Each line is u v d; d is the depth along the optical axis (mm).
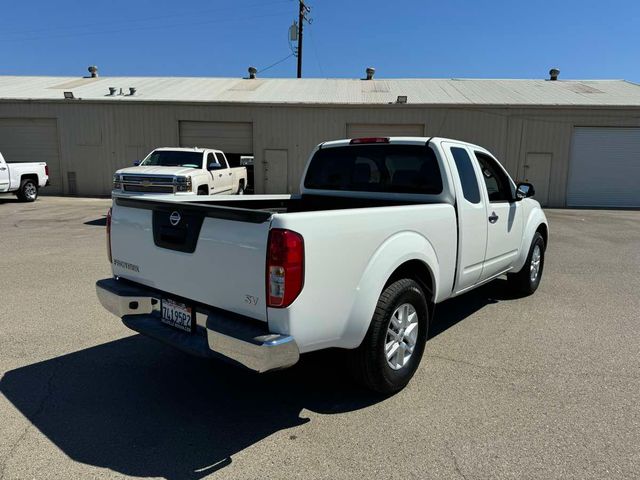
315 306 2850
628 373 3949
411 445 2910
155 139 20438
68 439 2930
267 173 20484
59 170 21016
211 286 3033
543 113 19422
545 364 4117
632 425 3150
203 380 3781
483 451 2854
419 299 3650
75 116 20531
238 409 3346
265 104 19938
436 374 3904
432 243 3828
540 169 19781
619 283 7012
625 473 2650
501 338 4734
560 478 2607
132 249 3607
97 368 3941
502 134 19594
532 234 5902
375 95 21734
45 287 6211
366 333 3244
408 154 4461
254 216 2758
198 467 2684
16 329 4738
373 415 3271
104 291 3660
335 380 3816
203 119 20234
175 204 3203
